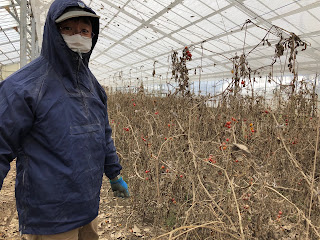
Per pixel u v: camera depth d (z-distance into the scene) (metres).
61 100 1.08
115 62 23.50
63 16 1.04
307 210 2.37
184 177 2.61
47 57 1.09
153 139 3.44
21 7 5.79
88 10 1.13
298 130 3.52
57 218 1.07
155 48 15.70
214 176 2.79
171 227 2.43
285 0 7.06
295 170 2.94
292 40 3.41
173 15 10.43
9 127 0.96
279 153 3.07
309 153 3.16
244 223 1.90
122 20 12.77
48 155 1.05
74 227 1.11
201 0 8.52
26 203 1.07
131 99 6.22
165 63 18.23
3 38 18.78
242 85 4.42
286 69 11.38
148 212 2.73
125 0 10.41
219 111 3.97
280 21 8.19
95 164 1.20
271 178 2.34
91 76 1.34
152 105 5.51
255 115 4.33
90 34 1.17
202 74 18.11
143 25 12.44
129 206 2.97
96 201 1.22
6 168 0.98
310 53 9.72
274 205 2.38
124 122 4.26
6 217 2.63
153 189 2.68
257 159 3.34
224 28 9.97
